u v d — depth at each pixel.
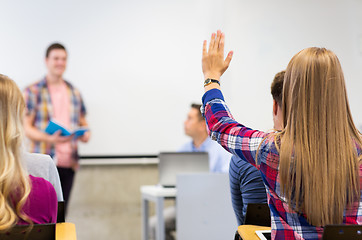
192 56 5.60
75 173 5.25
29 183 1.28
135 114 5.46
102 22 5.43
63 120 5.23
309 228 1.09
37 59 5.25
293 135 1.10
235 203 1.90
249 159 1.14
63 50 5.28
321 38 5.88
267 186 1.14
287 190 1.09
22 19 5.26
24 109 1.35
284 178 1.09
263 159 1.12
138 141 5.46
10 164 1.25
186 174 3.37
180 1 5.59
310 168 1.07
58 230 1.38
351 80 5.89
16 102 1.31
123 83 5.45
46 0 5.32
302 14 5.86
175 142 5.52
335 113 1.09
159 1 5.56
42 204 1.28
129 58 5.48
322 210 1.07
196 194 3.37
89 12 5.41
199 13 5.64
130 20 5.49
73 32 5.36
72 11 5.37
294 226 1.10
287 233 1.10
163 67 5.54
